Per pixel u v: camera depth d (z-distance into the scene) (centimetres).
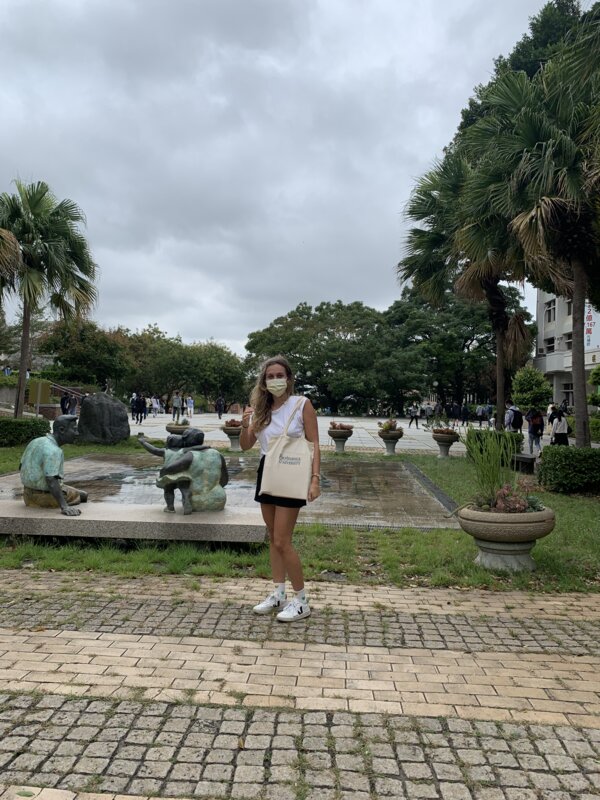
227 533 537
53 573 481
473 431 910
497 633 376
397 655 337
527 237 909
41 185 1398
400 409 5044
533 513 501
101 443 1630
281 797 212
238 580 473
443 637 367
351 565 520
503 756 240
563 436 1484
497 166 966
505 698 289
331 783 221
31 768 225
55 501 583
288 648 342
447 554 554
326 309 5075
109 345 4053
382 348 4716
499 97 983
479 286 1402
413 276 1474
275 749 241
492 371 4650
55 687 288
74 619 380
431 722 265
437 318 4709
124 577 473
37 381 1783
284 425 378
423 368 4597
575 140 919
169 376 5194
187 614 394
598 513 786
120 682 294
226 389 5681
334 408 5062
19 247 1285
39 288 1366
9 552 530
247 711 270
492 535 496
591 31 671
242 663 320
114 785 217
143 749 239
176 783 219
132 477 1053
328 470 1262
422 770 229
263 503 391
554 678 312
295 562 384
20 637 349
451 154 1331
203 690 288
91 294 1502
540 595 455
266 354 4869
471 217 1076
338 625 383
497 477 533
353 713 271
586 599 449
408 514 762
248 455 1520
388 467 1325
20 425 1435
